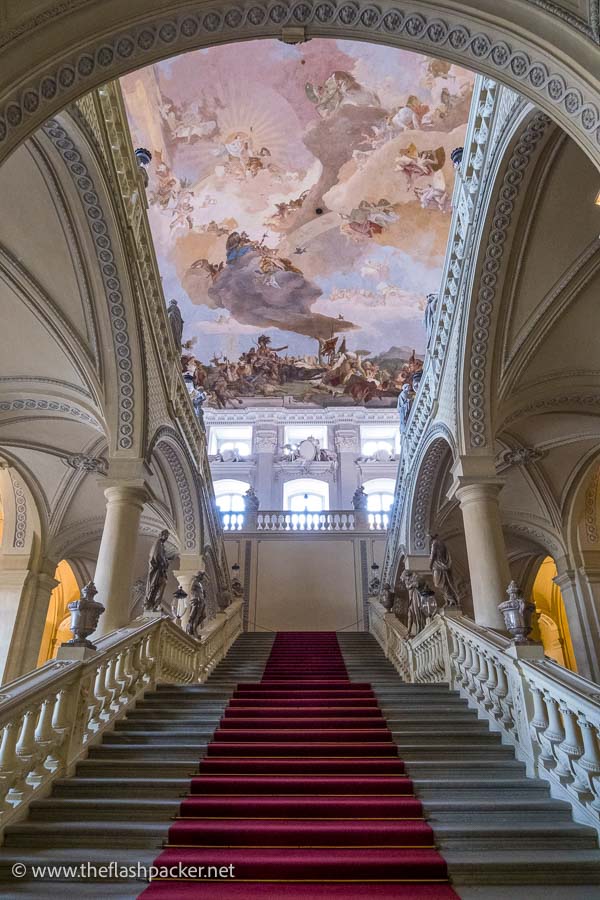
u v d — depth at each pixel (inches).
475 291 331.3
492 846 152.8
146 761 200.8
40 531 514.9
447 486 510.9
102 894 129.6
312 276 871.7
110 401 359.6
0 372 377.4
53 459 497.7
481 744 225.0
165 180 769.6
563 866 140.3
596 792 160.7
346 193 810.2
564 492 518.0
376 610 604.4
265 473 871.1
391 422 910.4
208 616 604.7
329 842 153.4
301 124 749.9
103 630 317.4
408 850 150.9
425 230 826.2
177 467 482.0
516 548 623.2
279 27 182.2
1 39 159.8
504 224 305.9
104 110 289.0
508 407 376.8
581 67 159.5
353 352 910.4
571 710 175.0
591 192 291.7
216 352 908.6
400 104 732.7
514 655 211.2
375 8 176.9
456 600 317.7
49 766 187.2
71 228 309.4
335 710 264.8
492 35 172.2
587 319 349.7
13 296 337.7
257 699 285.6
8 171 284.7
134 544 343.9
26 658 487.2
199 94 713.0
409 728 245.6
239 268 861.2
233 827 156.3
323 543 748.6
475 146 301.6
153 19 172.9
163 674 321.1
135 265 338.0
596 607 497.0
